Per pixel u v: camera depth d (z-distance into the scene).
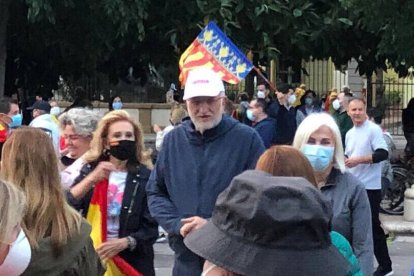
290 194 2.39
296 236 2.38
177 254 5.47
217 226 2.47
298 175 3.70
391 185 14.33
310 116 5.19
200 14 19.83
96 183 5.49
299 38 20.19
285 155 3.75
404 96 33.25
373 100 32.31
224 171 5.40
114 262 5.47
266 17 19.77
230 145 5.45
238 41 20.00
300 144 5.12
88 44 20.66
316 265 2.38
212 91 5.40
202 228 2.52
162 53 22.69
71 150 6.34
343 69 24.91
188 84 5.46
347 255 4.04
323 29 20.03
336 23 19.92
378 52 18.16
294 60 23.34
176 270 5.47
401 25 15.59
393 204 14.51
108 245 5.43
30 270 3.85
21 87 25.27
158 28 20.61
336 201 5.13
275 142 14.14
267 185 2.41
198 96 5.39
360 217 5.11
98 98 31.81
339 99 16.72
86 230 4.05
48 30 20.95
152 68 27.72
